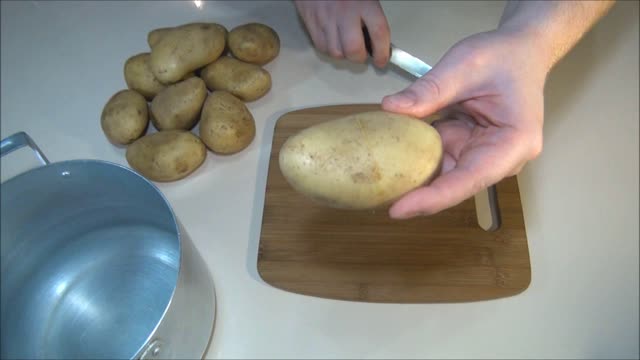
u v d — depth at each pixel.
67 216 0.63
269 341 0.62
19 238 0.62
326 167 0.50
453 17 0.90
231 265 0.67
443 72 0.57
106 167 0.56
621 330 0.62
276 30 0.88
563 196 0.71
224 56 0.80
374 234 0.68
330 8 0.79
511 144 0.56
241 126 0.72
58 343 0.61
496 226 0.70
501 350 0.61
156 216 0.61
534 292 0.65
